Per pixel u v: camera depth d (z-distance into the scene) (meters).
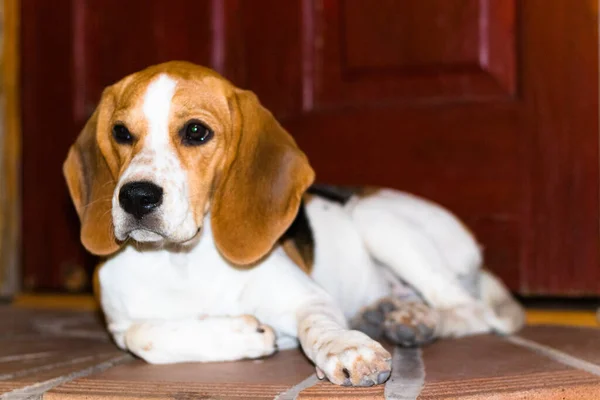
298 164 1.11
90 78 1.52
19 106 1.57
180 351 1.06
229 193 1.08
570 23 1.37
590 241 1.38
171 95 1.05
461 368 1.03
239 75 1.47
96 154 1.12
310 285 1.10
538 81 1.38
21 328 1.33
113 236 1.08
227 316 1.08
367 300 1.25
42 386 1.00
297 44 1.44
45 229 1.56
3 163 1.57
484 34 1.39
